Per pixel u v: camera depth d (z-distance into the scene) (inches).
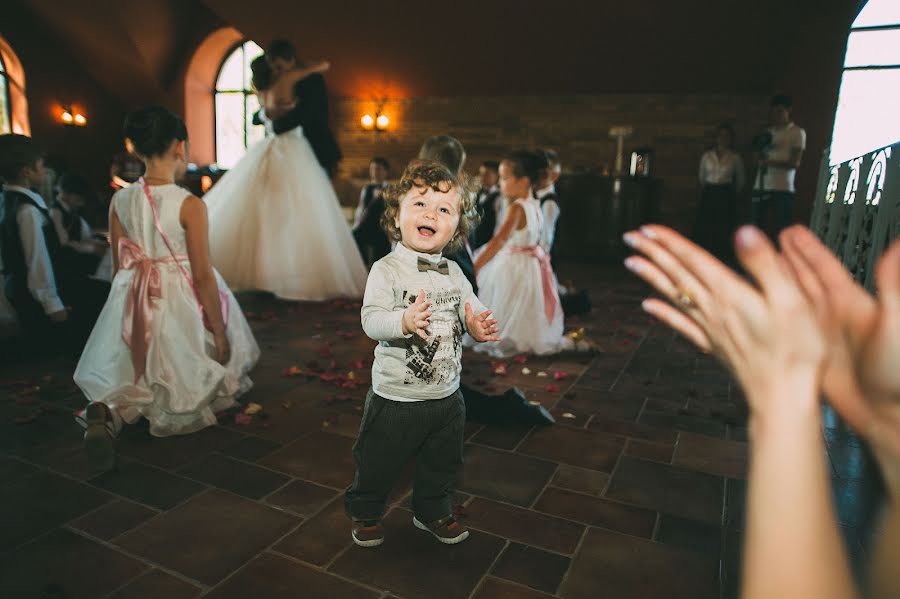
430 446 74.2
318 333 183.5
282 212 225.5
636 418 122.6
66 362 146.0
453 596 67.4
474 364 159.2
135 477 92.0
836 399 16.9
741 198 370.3
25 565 70.6
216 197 230.5
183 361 105.1
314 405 123.8
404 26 378.0
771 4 308.0
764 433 16.3
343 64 420.8
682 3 318.0
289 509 84.5
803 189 353.4
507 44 374.0
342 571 71.1
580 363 162.6
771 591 15.2
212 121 517.0
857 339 16.0
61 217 172.1
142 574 69.6
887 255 15.2
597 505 87.9
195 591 66.9
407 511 85.1
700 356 171.3
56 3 435.2
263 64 224.2
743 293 16.3
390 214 75.1
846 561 15.4
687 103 375.9
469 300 74.9
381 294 70.1
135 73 484.7
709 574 72.2
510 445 107.8
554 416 122.3
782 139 273.9
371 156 458.6
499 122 420.2
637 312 232.4
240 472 94.7
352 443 106.3
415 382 69.6
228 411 118.6
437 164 72.3
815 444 15.8
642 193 350.0
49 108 482.3
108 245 185.8
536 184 169.8
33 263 138.8
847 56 337.4
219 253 225.8
